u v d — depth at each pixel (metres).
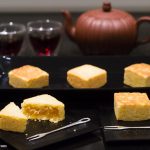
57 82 0.77
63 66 0.81
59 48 0.95
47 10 1.07
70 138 0.65
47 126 0.67
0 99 0.73
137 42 0.90
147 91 0.74
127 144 0.64
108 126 0.67
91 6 1.07
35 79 0.74
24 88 0.73
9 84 0.76
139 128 0.67
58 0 1.06
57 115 0.69
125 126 0.67
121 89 0.73
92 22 0.86
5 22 1.01
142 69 0.76
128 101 0.69
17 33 0.87
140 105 0.68
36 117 0.69
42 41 0.88
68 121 0.68
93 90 0.73
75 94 0.73
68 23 0.90
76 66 0.81
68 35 0.91
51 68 0.80
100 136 0.66
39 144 0.63
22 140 0.64
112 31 0.86
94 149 0.63
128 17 0.88
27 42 0.98
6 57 0.81
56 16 1.05
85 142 0.65
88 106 0.72
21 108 0.70
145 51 0.96
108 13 0.88
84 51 0.89
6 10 1.06
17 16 1.05
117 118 0.68
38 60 0.81
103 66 0.81
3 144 0.64
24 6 1.06
